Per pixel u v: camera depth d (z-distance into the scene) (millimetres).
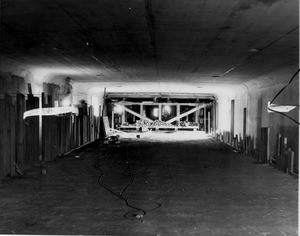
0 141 8648
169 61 9930
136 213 6207
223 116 21766
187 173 10273
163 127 28078
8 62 9625
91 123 19703
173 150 16172
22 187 8195
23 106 9812
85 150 15508
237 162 12672
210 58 9203
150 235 5148
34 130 10969
